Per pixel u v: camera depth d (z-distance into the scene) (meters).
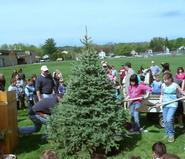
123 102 10.59
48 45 135.88
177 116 11.80
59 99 10.55
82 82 9.40
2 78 11.85
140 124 12.48
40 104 10.95
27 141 11.25
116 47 161.00
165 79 10.70
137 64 66.00
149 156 9.50
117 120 9.35
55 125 9.44
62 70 55.47
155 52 164.25
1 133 9.90
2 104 10.00
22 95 18.84
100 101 9.32
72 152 9.29
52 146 9.57
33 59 138.00
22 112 17.28
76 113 9.19
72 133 9.09
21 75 19.70
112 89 9.60
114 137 9.28
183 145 10.34
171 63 66.06
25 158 9.74
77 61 9.70
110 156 9.51
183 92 10.66
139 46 167.75
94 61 9.65
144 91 11.38
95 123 9.12
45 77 12.34
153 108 11.82
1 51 118.69
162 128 11.88
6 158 9.41
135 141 10.53
